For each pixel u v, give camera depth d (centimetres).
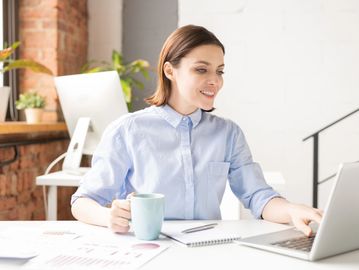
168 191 135
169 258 88
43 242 98
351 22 291
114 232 108
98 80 218
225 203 182
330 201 82
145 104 326
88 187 133
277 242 97
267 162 300
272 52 297
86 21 329
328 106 295
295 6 294
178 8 312
